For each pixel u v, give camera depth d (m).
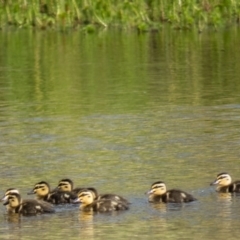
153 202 19.25
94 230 17.88
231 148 23.41
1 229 18.12
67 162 22.53
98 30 48.59
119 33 47.50
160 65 37.12
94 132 25.53
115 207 18.86
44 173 21.66
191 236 17.42
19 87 32.97
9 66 37.94
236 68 35.78
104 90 31.88
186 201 19.17
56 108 29.02
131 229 17.86
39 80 34.34
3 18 50.09
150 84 32.81
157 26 48.75
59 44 44.12
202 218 18.30
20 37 46.81
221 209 18.75
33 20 49.84
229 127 25.69
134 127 26.02
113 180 20.89
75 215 18.75
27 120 27.28
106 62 38.22
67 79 34.38
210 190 19.97
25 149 23.88
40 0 50.03
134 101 29.77
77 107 29.05
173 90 31.53
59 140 24.75
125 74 35.16
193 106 28.73
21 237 17.66
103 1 49.41
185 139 24.48
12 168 22.14
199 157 22.62
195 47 41.91
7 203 19.03
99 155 23.11
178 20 48.56
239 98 29.80
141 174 21.30
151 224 18.08
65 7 49.59
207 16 48.69
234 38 44.22
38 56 40.47
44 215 18.83
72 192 19.50
